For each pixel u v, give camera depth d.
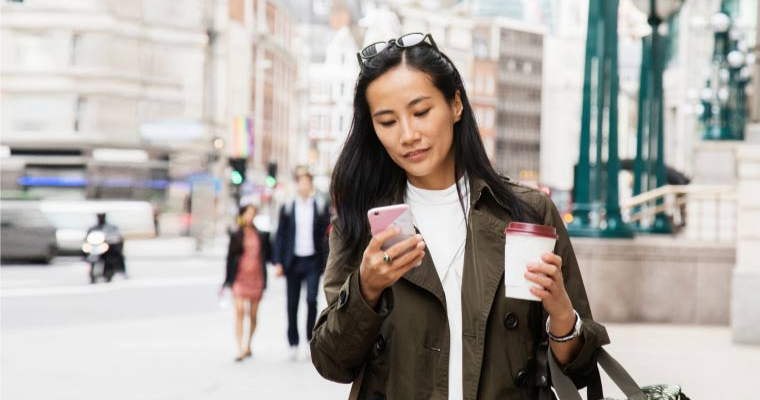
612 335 12.38
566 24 136.75
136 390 8.91
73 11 58.19
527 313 2.57
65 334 13.62
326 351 2.55
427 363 2.55
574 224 14.39
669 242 13.95
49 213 33.25
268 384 9.31
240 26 77.44
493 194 2.63
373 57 2.59
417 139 2.54
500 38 130.75
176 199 55.38
